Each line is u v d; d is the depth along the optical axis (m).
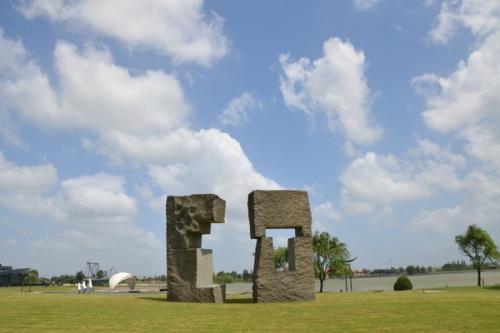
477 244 64.25
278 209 28.56
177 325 18.84
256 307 24.69
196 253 29.19
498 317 19.59
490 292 36.38
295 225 28.69
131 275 70.19
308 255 28.53
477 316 19.95
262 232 28.02
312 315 21.27
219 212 29.75
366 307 23.70
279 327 18.16
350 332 16.83
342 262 55.28
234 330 17.55
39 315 21.83
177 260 29.56
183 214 30.00
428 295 30.62
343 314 21.41
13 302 27.66
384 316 20.52
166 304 26.69
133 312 22.97
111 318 20.86
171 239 29.98
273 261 28.00
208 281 29.88
